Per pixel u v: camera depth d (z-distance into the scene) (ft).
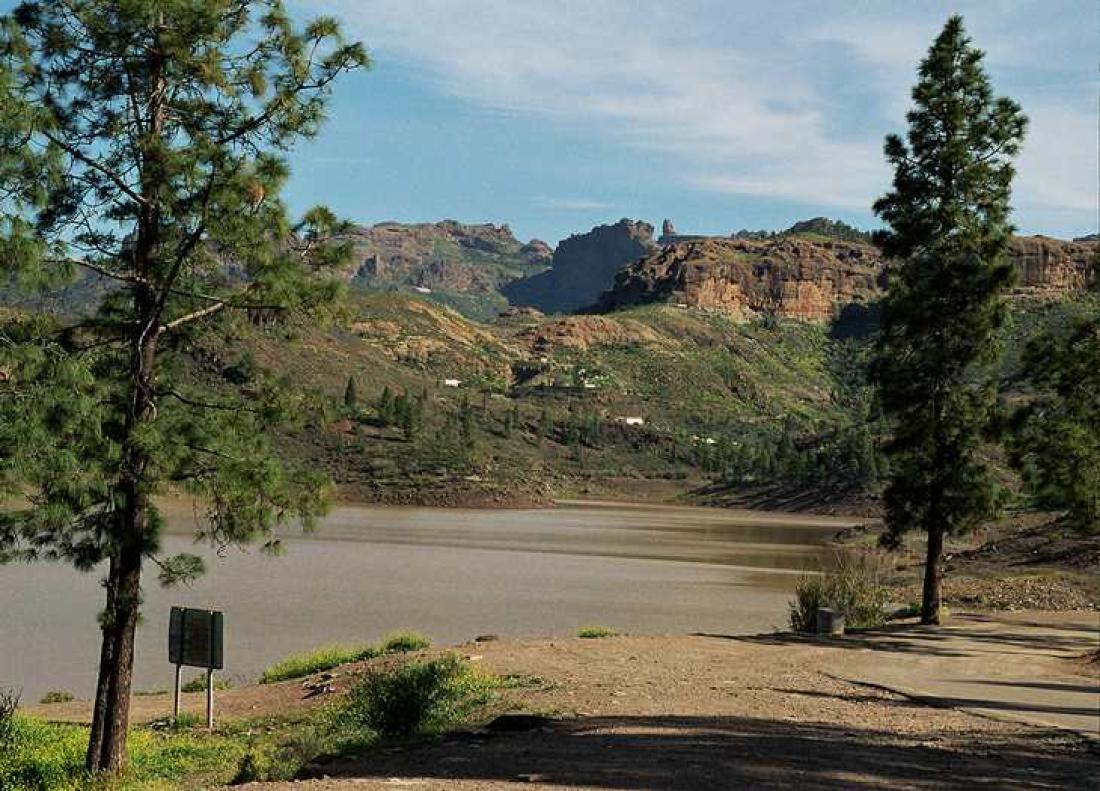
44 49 43.50
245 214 43.24
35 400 38.24
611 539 287.69
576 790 29.27
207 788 34.78
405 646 78.18
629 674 60.13
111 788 40.09
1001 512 90.63
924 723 44.75
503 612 128.26
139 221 45.39
